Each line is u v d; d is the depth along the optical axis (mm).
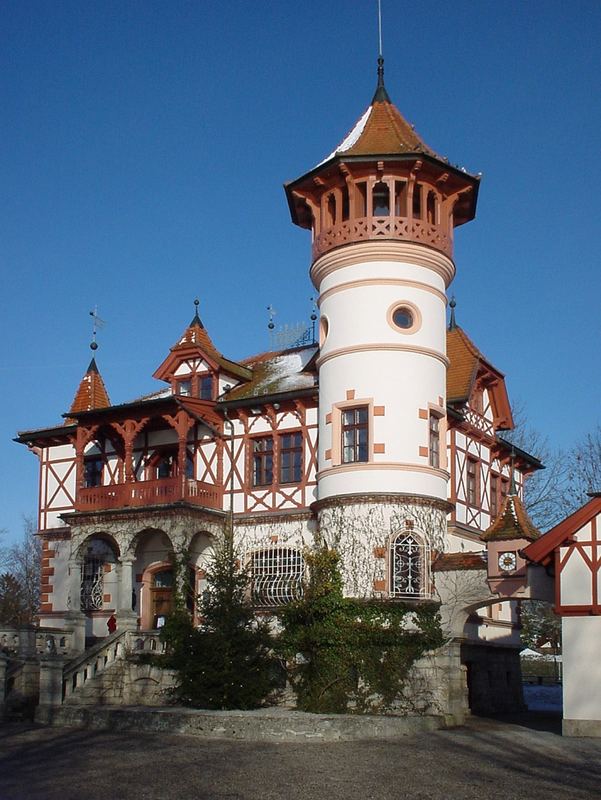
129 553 30141
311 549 28375
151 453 33125
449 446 30109
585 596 21203
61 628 31000
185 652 24516
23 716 24578
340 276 27938
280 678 25281
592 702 21016
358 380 27141
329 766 17016
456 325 33250
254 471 30984
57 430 34812
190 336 33312
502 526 24641
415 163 27266
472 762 17453
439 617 25812
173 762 17359
